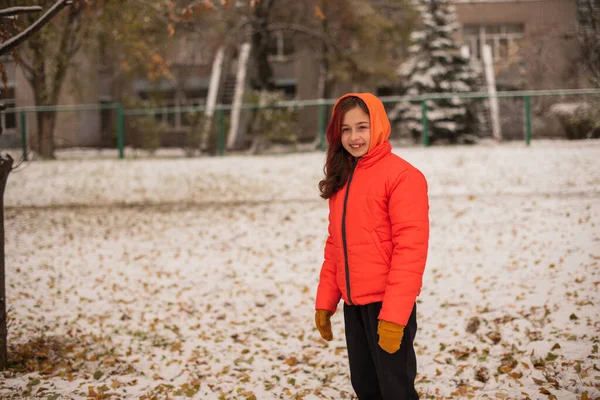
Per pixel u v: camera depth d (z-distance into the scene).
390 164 2.90
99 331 5.80
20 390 4.12
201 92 29.16
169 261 8.50
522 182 12.39
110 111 28.17
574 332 4.82
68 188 13.98
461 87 22.19
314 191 12.96
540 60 26.42
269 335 5.73
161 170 16.05
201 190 13.44
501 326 5.30
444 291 6.64
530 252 7.73
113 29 11.40
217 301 6.84
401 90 28.33
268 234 9.77
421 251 2.77
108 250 9.07
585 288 5.93
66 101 25.03
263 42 23.11
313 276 7.69
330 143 3.05
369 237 2.88
